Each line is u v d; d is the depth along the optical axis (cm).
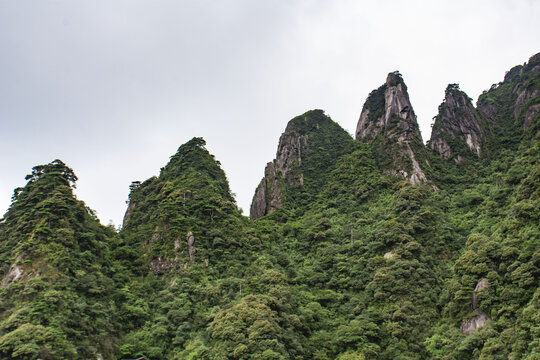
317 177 13700
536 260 5956
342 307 7506
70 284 6894
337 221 10419
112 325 6844
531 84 14175
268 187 13550
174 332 6931
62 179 8800
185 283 7906
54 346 5675
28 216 7812
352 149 13662
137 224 10344
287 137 15325
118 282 7881
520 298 5894
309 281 8444
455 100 14362
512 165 10475
